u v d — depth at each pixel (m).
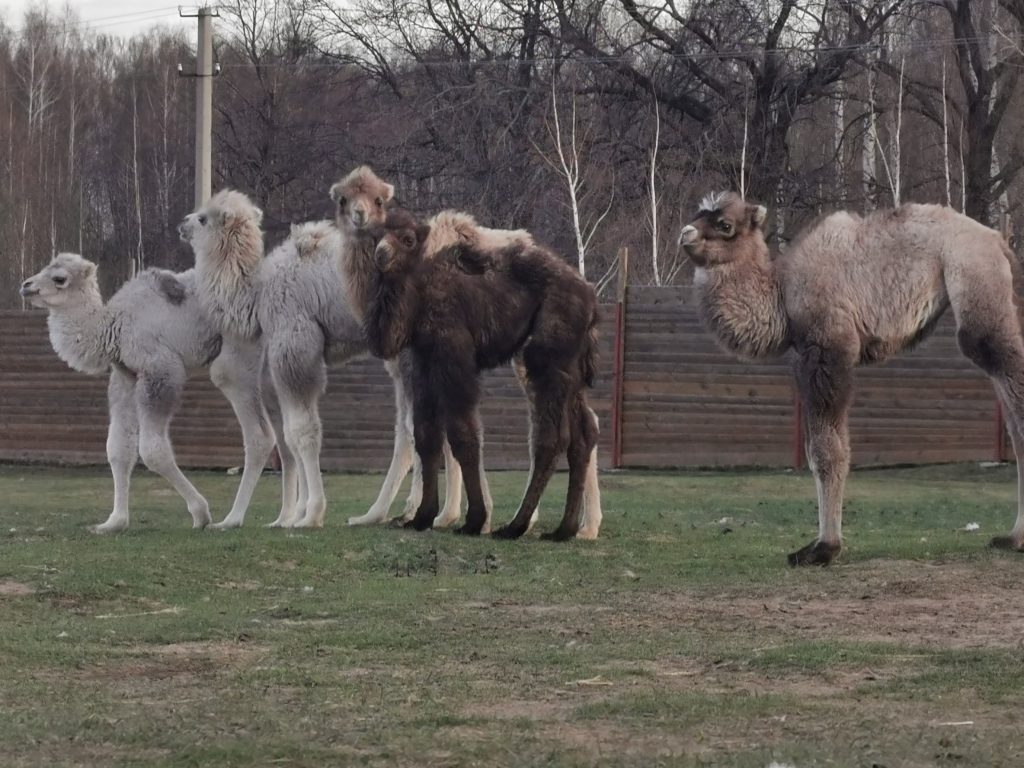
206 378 25.62
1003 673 7.98
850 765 5.97
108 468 26.36
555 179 35.72
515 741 6.54
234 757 6.25
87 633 9.37
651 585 11.41
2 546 12.98
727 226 12.26
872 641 9.01
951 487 21.53
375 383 25.09
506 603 10.60
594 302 14.15
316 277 14.61
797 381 12.43
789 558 12.34
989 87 36.28
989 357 12.14
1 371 27.03
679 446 24.66
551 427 13.80
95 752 6.38
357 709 7.28
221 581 11.44
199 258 14.83
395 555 12.47
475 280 13.74
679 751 6.35
